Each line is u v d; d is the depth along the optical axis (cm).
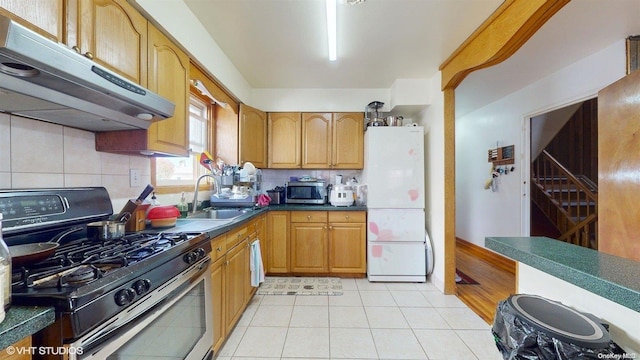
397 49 246
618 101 132
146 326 99
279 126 351
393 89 330
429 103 316
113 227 132
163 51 158
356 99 351
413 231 308
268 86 344
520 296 99
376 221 309
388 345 191
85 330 73
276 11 190
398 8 187
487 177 418
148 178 188
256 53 253
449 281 278
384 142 311
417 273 307
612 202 135
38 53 75
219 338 174
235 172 284
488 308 247
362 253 321
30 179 116
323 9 188
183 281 123
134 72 133
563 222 392
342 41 232
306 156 350
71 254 104
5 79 82
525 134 346
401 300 262
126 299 87
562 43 236
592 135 405
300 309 243
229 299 192
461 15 196
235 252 205
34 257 89
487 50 207
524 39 182
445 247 280
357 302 258
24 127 114
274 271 324
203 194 276
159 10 150
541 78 315
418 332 207
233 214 253
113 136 146
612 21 202
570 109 412
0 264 63
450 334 204
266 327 213
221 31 215
